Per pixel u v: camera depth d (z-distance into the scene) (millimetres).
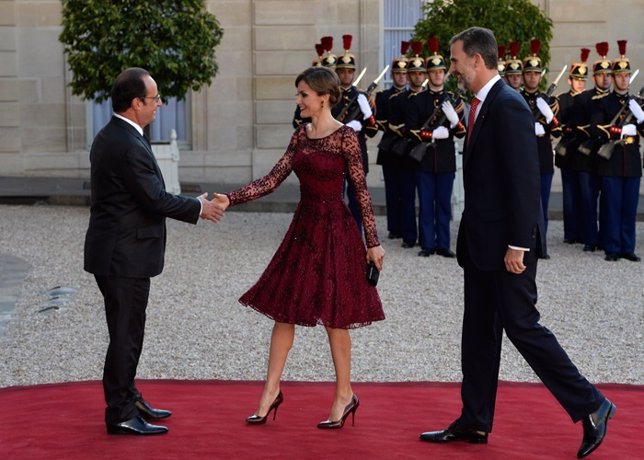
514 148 7586
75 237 17906
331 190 8258
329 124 8312
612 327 12203
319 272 8211
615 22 25234
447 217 17000
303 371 10266
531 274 7672
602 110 16906
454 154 17047
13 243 17312
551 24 20969
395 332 11828
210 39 21344
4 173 24922
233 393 9312
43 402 8969
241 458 7391
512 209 7566
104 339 11469
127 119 8047
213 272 15133
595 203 17656
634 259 16828
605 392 9477
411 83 17359
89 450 7547
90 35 20797
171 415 8469
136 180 7871
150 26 20812
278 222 20250
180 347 11172
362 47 25094
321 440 7863
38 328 11938
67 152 25031
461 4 20047
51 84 24922
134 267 7941
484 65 7797
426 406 8938
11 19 24750
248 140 25312
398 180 18578
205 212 8203
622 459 7555
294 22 25062
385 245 18156
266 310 8289
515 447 7828
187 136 25406
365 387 9594
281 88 25234
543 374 7641
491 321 7898
